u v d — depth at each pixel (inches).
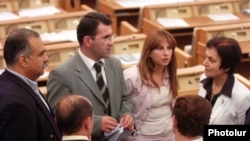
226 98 302.7
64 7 812.6
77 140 240.4
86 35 297.7
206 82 318.0
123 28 624.1
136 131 330.0
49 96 300.4
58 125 245.1
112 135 299.0
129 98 325.1
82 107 241.0
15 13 682.8
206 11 679.1
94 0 854.5
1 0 689.0
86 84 300.5
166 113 330.6
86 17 300.7
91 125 246.8
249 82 395.9
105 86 307.7
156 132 329.7
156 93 324.5
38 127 240.8
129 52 515.8
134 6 726.5
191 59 537.0
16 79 240.8
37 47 242.7
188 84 413.7
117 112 313.4
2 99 233.6
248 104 299.9
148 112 327.3
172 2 703.7
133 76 325.4
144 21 645.9
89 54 303.3
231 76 307.6
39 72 246.1
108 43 299.1
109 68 313.1
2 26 572.7
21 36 241.6
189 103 228.2
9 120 229.3
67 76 298.0
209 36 540.7
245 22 649.6
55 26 593.6
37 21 585.9
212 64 303.6
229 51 300.0
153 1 733.3
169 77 329.4
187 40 658.2
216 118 303.1
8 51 241.9
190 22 650.2
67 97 248.5
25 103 234.2
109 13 731.4
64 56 479.2
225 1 688.4
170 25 633.0
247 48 543.8
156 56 318.3
